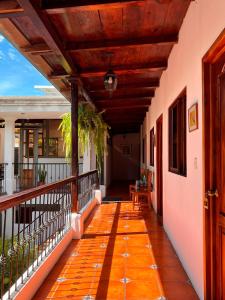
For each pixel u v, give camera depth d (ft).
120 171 49.39
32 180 31.89
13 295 7.26
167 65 13.97
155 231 15.46
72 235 14.06
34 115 28.63
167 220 14.62
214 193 7.43
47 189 9.86
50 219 11.16
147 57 13.55
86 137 20.72
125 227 16.42
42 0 8.30
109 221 17.90
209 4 7.16
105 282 9.25
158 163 19.31
